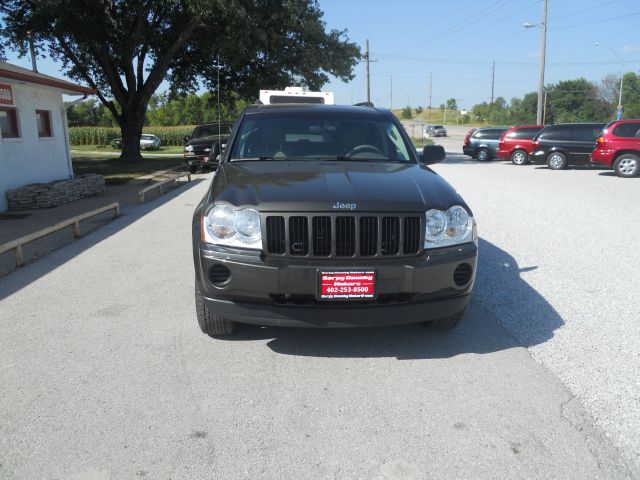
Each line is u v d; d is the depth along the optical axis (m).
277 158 4.55
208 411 3.00
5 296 5.06
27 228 8.95
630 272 5.70
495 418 2.92
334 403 3.09
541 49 34.28
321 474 2.47
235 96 29.83
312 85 26.66
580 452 2.62
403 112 178.62
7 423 2.87
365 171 4.02
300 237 3.31
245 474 2.47
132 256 6.61
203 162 18.78
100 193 13.90
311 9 24.64
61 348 3.84
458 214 3.55
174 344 3.91
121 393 3.19
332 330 4.16
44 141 13.02
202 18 20.33
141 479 2.43
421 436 2.76
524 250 6.70
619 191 12.39
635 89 89.62
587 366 3.54
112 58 24.16
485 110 146.00
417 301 3.45
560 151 19.14
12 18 20.50
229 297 3.42
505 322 4.33
